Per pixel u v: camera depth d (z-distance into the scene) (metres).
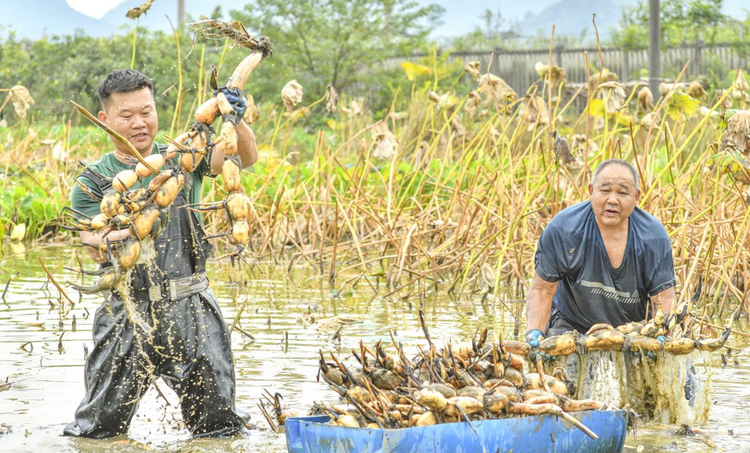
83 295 13.56
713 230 12.84
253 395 8.51
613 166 8.40
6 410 7.98
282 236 19.17
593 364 8.21
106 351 7.15
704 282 12.97
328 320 11.41
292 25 46.38
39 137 28.69
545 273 8.73
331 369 7.03
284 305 13.21
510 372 7.07
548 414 6.53
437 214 17.67
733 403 8.60
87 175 7.07
